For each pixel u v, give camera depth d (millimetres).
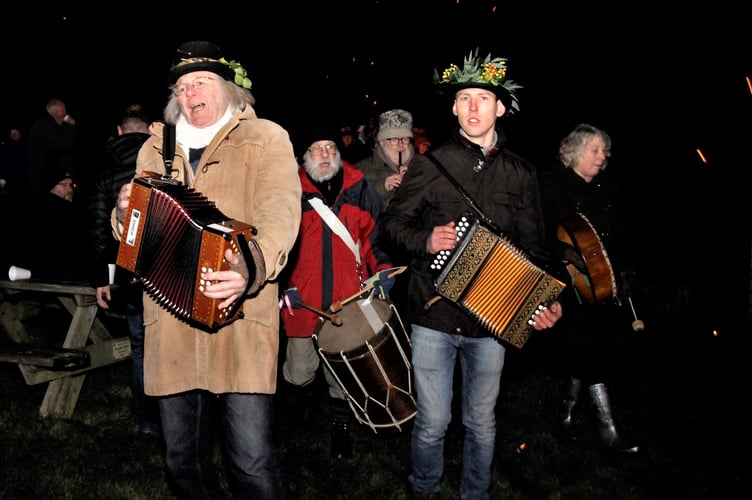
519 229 3527
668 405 5805
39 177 9461
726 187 9992
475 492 3633
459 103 3469
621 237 4562
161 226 2533
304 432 4840
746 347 7453
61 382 4781
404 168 5379
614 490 4340
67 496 3834
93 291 4828
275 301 2836
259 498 2869
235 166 2822
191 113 2859
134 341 4344
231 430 2857
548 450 4820
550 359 6418
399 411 4062
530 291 3400
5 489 3838
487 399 3564
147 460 4289
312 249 4395
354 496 4117
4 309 6051
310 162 4426
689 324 8242
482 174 3488
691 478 4559
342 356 3953
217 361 2777
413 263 3537
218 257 2373
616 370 4691
